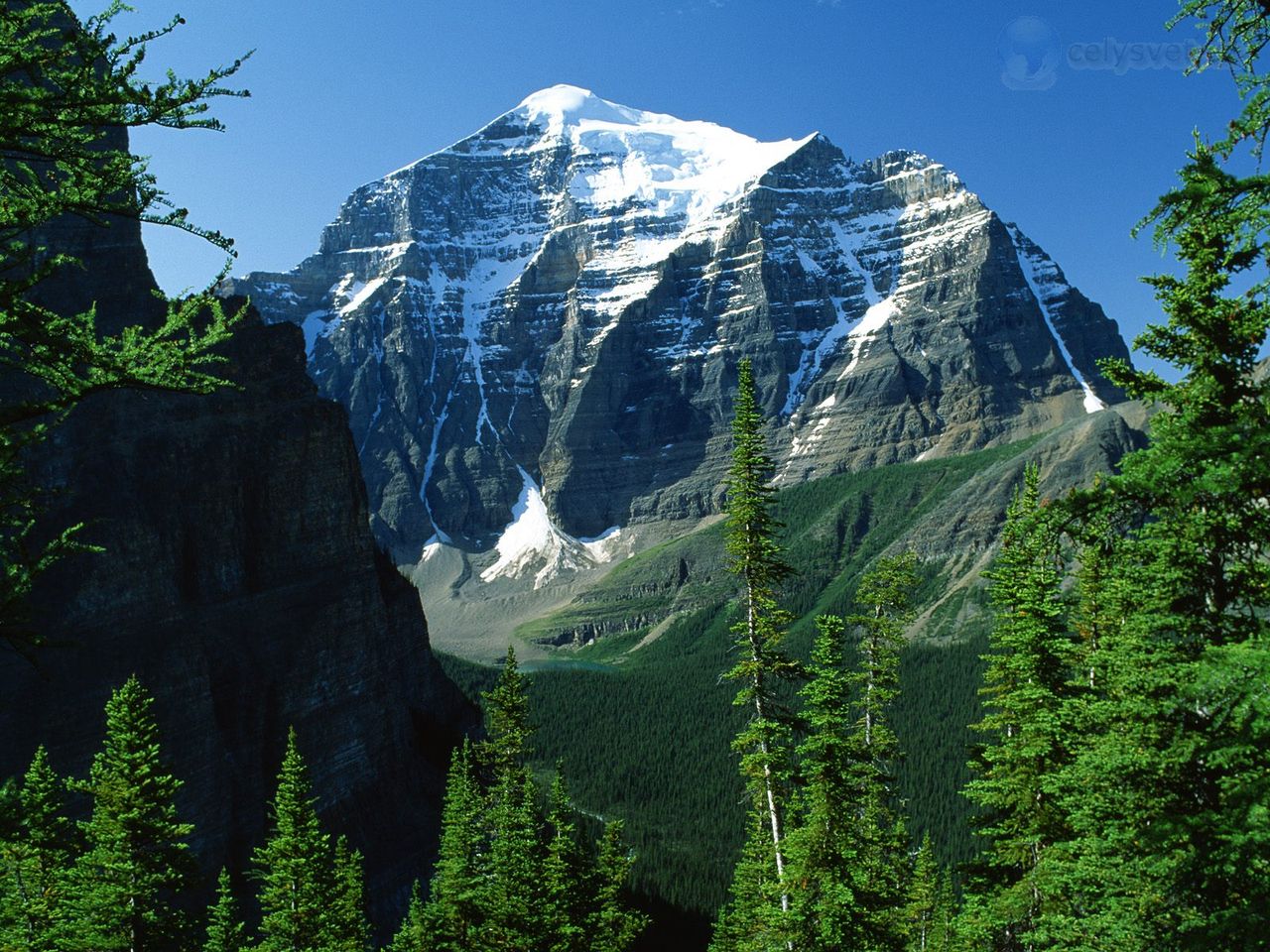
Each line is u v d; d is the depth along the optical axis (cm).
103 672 8300
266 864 5441
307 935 5284
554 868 5719
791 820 4169
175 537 9756
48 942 3816
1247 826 1666
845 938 3653
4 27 1340
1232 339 1900
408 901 9994
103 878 4059
